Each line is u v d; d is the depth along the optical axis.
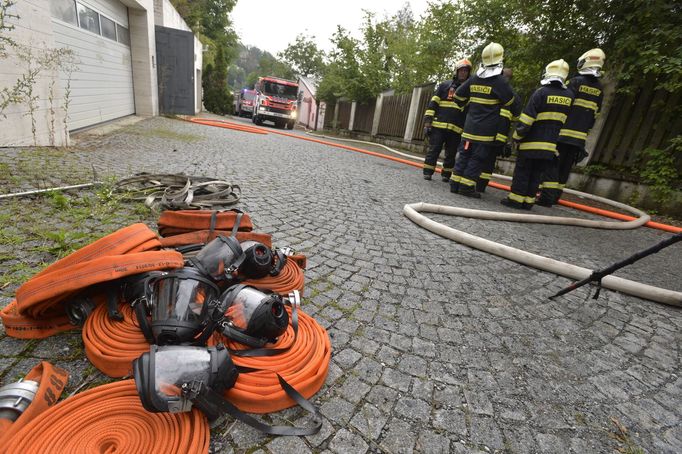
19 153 4.44
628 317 2.55
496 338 2.09
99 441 1.07
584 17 6.98
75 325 1.61
